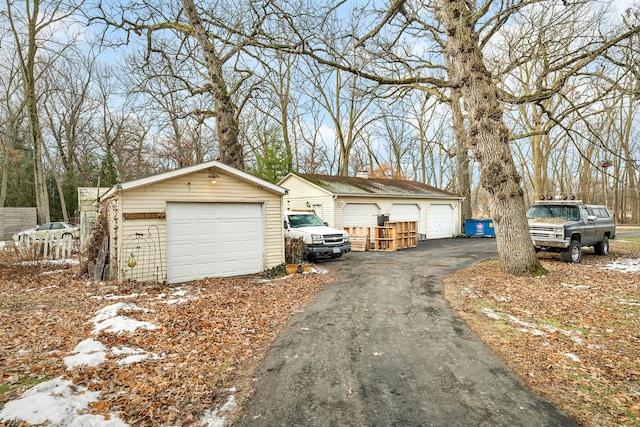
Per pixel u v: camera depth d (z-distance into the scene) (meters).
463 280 9.45
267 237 11.49
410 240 18.22
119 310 6.62
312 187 19.48
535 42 9.54
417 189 24.08
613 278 9.33
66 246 14.27
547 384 3.98
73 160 33.16
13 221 23.67
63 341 5.23
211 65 13.64
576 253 11.95
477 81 9.62
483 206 55.16
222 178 10.57
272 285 9.30
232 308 7.10
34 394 3.44
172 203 9.81
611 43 8.50
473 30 9.80
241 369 4.45
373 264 12.56
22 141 30.45
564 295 7.72
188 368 4.44
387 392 3.84
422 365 4.51
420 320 6.33
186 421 3.29
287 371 4.37
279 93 25.44
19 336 5.44
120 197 9.04
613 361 4.55
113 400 3.59
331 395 3.78
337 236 13.66
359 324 6.16
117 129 34.91
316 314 6.78
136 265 9.24
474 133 9.90
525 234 9.77
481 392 3.82
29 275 10.79
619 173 34.78
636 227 30.25
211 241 10.45
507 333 5.61
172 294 8.17
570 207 12.54
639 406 3.51
